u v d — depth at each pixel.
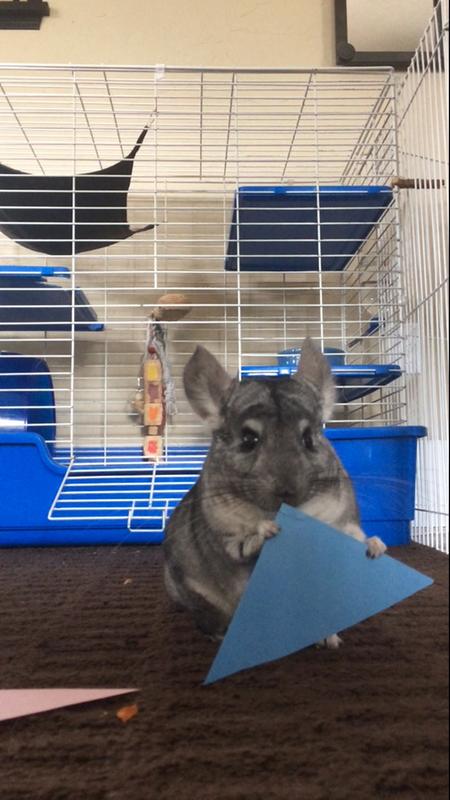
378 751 0.33
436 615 0.34
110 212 1.55
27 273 1.41
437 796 0.31
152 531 0.74
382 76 1.77
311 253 1.62
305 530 0.35
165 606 0.50
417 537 0.64
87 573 0.77
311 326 1.63
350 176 1.75
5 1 1.91
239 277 1.56
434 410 1.24
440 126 1.15
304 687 0.36
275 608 0.35
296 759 0.34
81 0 1.94
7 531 1.25
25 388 1.58
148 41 1.94
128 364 1.77
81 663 0.48
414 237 1.36
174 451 0.92
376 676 0.34
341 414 1.14
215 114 1.69
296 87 1.76
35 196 1.50
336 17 1.88
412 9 1.83
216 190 1.84
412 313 1.37
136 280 1.80
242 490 0.37
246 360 1.49
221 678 0.36
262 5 1.95
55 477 1.26
